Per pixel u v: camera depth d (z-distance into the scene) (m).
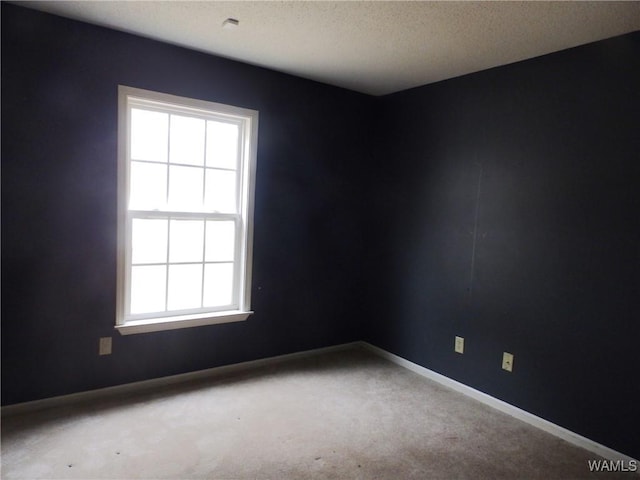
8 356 2.39
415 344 3.39
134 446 2.16
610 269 2.29
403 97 3.50
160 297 2.91
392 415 2.64
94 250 2.58
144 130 2.76
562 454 2.29
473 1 1.93
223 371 3.15
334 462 2.11
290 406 2.68
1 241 2.33
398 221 3.55
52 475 1.91
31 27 2.31
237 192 3.15
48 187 2.42
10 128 2.30
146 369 2.83
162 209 2.84
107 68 2.53
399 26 2.25
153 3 2.15
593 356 2.35
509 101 2.75
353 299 3.85
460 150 3.06
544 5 1.94
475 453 2.26
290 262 3.42
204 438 2.26
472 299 2.97
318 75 3.22
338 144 3.58
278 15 2.19
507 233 2.76
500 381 2.80
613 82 2.27
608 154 2.29
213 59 2.88
